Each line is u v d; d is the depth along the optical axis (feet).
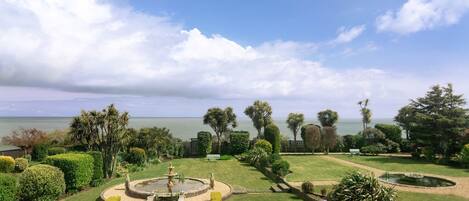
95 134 89.04
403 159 118.32
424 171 92.22
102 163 84.23
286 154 137.39
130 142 114.93
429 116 113.39
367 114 156.56
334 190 55.62
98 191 73.87
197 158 134.31
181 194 64.54
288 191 73.46
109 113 89.45
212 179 74.54
